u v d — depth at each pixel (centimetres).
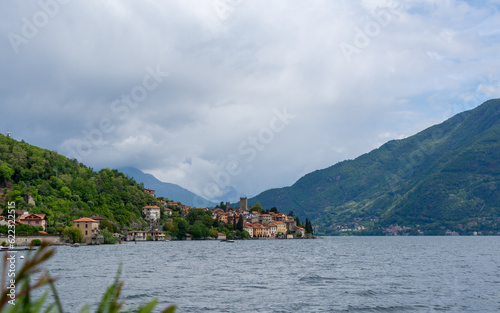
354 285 6169
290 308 4531
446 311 4444
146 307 549
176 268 8669
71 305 4594
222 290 5656
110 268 8494
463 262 10419
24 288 484
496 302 4875
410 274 7644
